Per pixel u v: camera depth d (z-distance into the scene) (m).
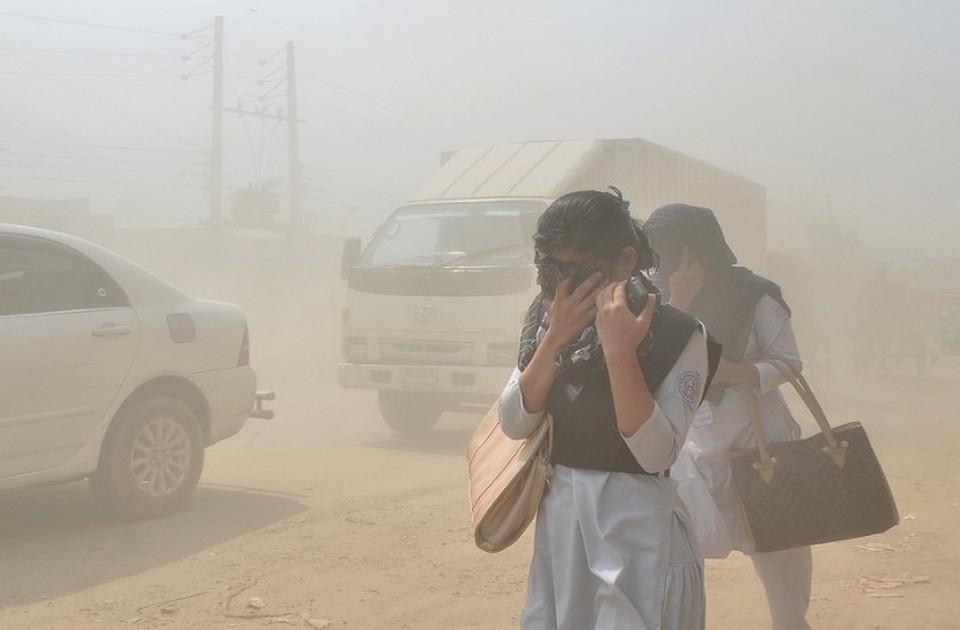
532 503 2.79
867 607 5.37
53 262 6.70
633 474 2.71
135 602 5.35
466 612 5.27
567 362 2.71
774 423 3.97
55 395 6.50
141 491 7.03
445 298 10.23
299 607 5.31
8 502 7.61
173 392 7.34
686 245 3.89
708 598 5.55
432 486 8.36
